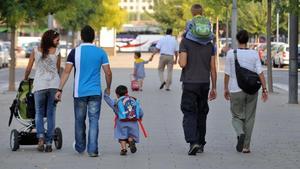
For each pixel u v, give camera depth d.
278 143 22.56
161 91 44.53
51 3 42.66
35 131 21.83
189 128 19.94
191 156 19.88
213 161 19.05
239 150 20.52
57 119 28.55
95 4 97.62
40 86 20.30
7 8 40.31
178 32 148.75
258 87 20.27
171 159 19.31
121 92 20.12
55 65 20.48
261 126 26.94
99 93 19.73
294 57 36.06
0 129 25.55
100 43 137.38
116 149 21.17
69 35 113.81
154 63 97.00
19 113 21.00
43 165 18.33
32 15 42.47
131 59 113.00
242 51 20.45
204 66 20.06
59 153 20.34
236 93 20.41
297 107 34.53
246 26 120.94
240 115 20.62
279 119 29.38
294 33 35.97
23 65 90.94
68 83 51.38
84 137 20.17
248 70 20.34
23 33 165.12
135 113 20.05
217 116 30.31
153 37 171.12
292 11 26.25
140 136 23.94
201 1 77.19
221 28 126.56
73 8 46.66
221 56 122.94
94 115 19.73
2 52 85.88
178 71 72.56
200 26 19.91
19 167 18.03
